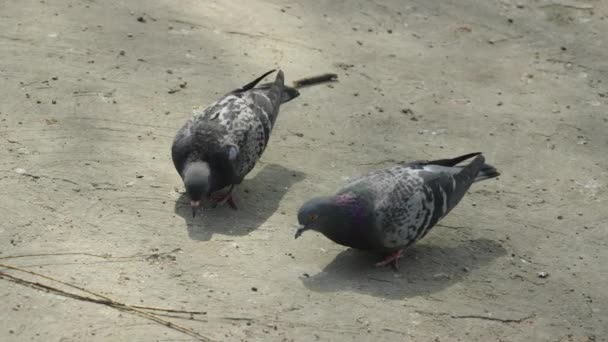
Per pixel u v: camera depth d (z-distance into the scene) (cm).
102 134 1021
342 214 820
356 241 837
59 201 897
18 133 1001
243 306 778
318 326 763
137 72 1150
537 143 1098
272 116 971
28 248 822
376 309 792
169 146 1016
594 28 1391
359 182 844
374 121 1114
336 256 869
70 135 1011
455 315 797
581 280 863
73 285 778
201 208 919
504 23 1388
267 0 1380
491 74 1250
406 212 828
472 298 823
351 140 1073
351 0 1412
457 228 930
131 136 1024
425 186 841
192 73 1163
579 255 901
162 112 1075
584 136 1120
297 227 815
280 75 1016
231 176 912
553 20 1405
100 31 1229
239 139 916
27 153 969
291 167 1011
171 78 1147
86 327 731
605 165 1064
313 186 977
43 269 795
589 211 974
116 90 1105
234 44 1247
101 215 884
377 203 823
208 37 1254
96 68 1145
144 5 1316
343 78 1203
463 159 904
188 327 744
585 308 825
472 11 1414
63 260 812
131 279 796
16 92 1073
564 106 1187
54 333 720
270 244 873
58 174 939
